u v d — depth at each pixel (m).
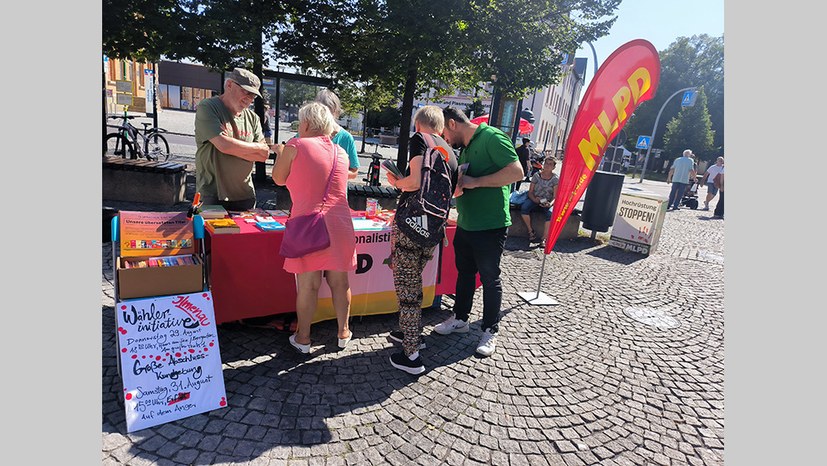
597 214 7.10
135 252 2.44
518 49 7.59
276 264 3.08
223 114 3.02
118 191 6.75
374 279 3.53
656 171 40.38
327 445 2.18
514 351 3.33
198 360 2.37
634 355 3.46
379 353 3.09
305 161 2.59
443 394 2.70
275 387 2.58
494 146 2.93
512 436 2.38
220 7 6.86
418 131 2.88
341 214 2.71
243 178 3.40
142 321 2.28
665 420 2.65
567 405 2.72
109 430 2.10
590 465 2.23
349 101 12.20
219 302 2.93
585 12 8.18
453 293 4.07
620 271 5.78
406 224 2.70
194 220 2.68
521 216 7.15
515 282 4.96
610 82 3.67
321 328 3.40
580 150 3.77
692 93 20.03
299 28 8.06
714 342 3.81
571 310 4.27
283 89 9.58
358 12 7.89
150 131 11.21
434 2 6.86
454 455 2.20
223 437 2.15
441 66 8.39
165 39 6.82
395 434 2.30
